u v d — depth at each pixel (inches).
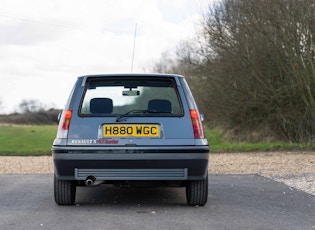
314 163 530.3
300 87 769.6
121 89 257.6
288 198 291.6
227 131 874.8
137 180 243.4
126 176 238.2
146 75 255.6
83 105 247.3
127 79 257.8
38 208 253.3
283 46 776.9
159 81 258.4
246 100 815.1
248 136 844.6
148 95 257.9
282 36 770.8
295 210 250.5
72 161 235.9
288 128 813.9
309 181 371.6
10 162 584.1
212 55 874.1
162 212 242.1
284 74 792.3
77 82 252.4
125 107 254.2
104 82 258.1
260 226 210.2
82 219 223.5
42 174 443.2
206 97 879.7
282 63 781.9
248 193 313.3
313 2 748.6
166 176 239.0
